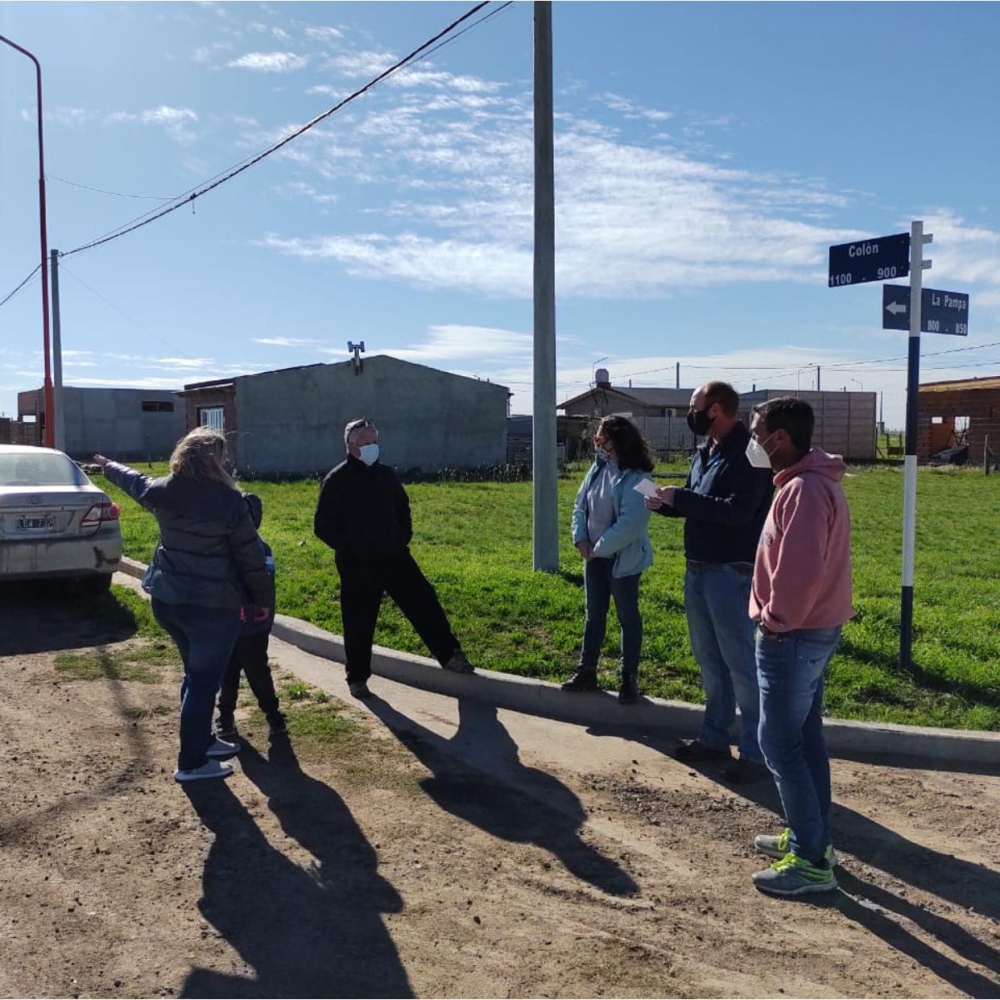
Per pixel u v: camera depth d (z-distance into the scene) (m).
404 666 6.73
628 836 4.39
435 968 3.35
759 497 4.70
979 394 38.22
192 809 4.62
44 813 4.55
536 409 9.95
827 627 3.81
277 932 3.56
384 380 33.69
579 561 11.15
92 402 48.72
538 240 9.93
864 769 5.14
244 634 5.32
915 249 6.18
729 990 3.24
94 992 3.18
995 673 6.33
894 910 3.76
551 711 6.06
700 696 6.00
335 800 4.74
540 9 9.69
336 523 6.16
